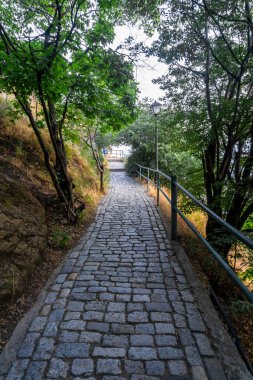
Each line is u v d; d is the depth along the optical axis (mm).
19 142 6066
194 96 4996
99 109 4848
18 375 1692
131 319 2244
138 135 14086
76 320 2232
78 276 3029
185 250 3830
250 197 3879
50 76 3156
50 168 4402
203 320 2234
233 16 3686
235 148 4992
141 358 1825
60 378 1670
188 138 5055
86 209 5906
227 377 1679
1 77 3273
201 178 6246
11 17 4090
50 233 4121
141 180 12734
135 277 2998
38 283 2877
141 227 4902
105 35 4176
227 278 3211
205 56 4480
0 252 2512
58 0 3363
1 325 2178
